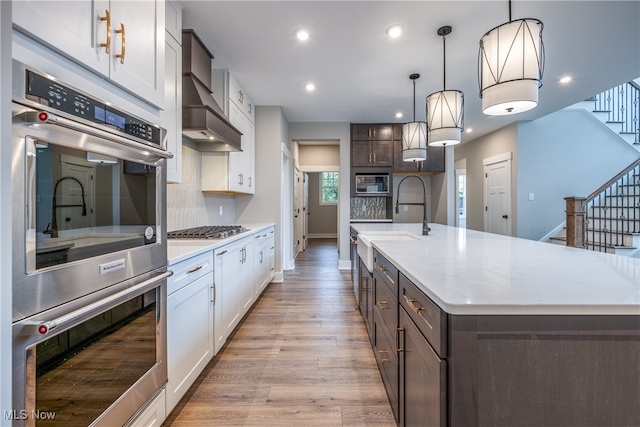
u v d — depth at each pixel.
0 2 0.72
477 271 1.21
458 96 2.38
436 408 0.91
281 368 2.12
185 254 1.62
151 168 1.30
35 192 0.79
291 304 3.47
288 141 5.27
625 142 5.29
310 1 2.17
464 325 0.84
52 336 0.82
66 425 0.89
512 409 0.85
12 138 0.73
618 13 2.30
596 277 1.11
